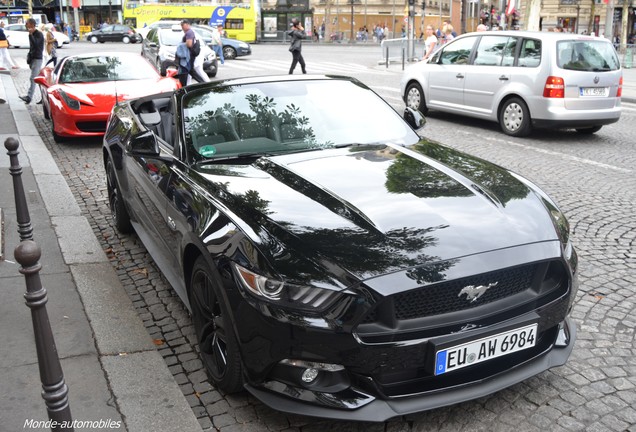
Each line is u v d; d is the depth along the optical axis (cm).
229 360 296
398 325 266
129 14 4188
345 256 272
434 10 6041
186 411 299
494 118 1104
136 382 322
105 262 488
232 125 414
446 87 1202
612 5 3788
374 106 462
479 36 1146
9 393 308
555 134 1101
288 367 272
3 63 2031
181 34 2022
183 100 429
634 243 545
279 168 362
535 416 300
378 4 5731
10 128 1062
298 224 293
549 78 1005
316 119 432
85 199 686
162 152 427
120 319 392
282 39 5338
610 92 1034
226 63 2686
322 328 260
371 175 349
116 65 1048
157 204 403
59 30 5734
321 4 5672
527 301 290
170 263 395
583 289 449
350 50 4081
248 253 282
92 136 961
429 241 282
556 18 5162
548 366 305
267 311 268
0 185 709
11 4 6369
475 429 291
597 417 299
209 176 359
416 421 298
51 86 984
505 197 331
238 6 4141
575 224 597
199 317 335
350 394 270
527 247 291
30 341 360
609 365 346
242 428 294
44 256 497
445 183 340
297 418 301
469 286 275
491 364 295
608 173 802
